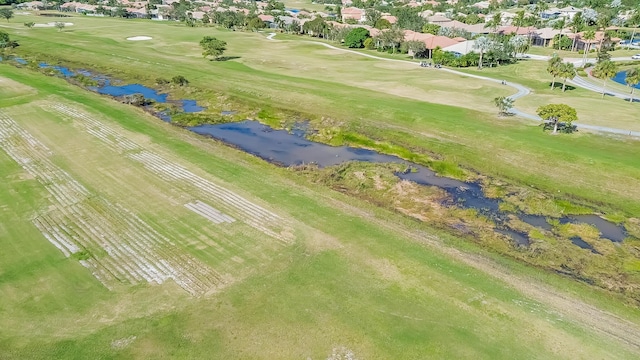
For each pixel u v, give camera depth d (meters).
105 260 33.12
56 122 60.16
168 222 37.72
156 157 50.19
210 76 86.38
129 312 28.25
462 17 174.50
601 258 34.75
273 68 95.75
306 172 48.75
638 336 27.02
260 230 36.62
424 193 44.59
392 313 28.22
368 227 37.28
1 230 36.62
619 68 101.88
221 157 50.97
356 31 126.38
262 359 24.94
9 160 49.03
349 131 60.03
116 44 120.12
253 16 164.00
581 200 43.38
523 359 25.14
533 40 139.38
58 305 28.88
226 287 30.34
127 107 68.06
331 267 32.25
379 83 83.56
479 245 36.12
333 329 26.95
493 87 80.88
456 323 27.55
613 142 53.78
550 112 55.00
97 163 48.44
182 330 26.83
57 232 36.41
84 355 25.14
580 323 27.83
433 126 59.81
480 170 49.53
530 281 31.67
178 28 153.75
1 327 27.12
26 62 99.69
